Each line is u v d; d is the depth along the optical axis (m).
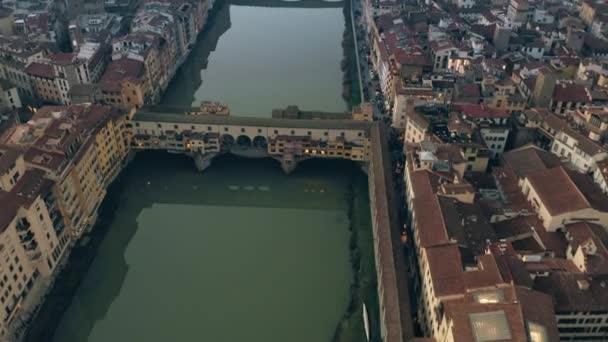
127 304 159.50
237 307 158.12
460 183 159.75
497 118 199.88
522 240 155.25
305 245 183.38
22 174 154.88
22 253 144.62
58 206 162.75
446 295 123.62
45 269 154.25
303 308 157.75
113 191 199.88
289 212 199.25
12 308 140.12
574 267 137.88
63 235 165.62
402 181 197.00
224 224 193.88
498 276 120.94
